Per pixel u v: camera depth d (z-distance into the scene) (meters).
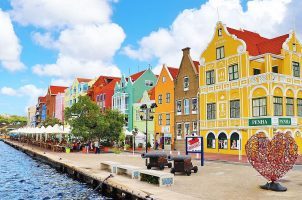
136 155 38.84
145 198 14.11
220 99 42.41
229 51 41.69
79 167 25.98
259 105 37.38
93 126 46.66
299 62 40.22
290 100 38.38
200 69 45.94
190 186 16.78
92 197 18.42
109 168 23.94
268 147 15.68
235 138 39.91
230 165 27.00
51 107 113.75
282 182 17.88
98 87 77.44
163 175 16.89
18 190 20.91
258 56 37.81
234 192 15.14
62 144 49.56
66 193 19.75
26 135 89.81
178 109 50.72
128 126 62.34
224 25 42.62
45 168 33.19
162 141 54.50
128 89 63.75
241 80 39.69
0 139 136.38
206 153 41.91
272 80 36.28
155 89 56.53
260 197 13.99
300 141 38.31
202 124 44.94
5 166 35.19
